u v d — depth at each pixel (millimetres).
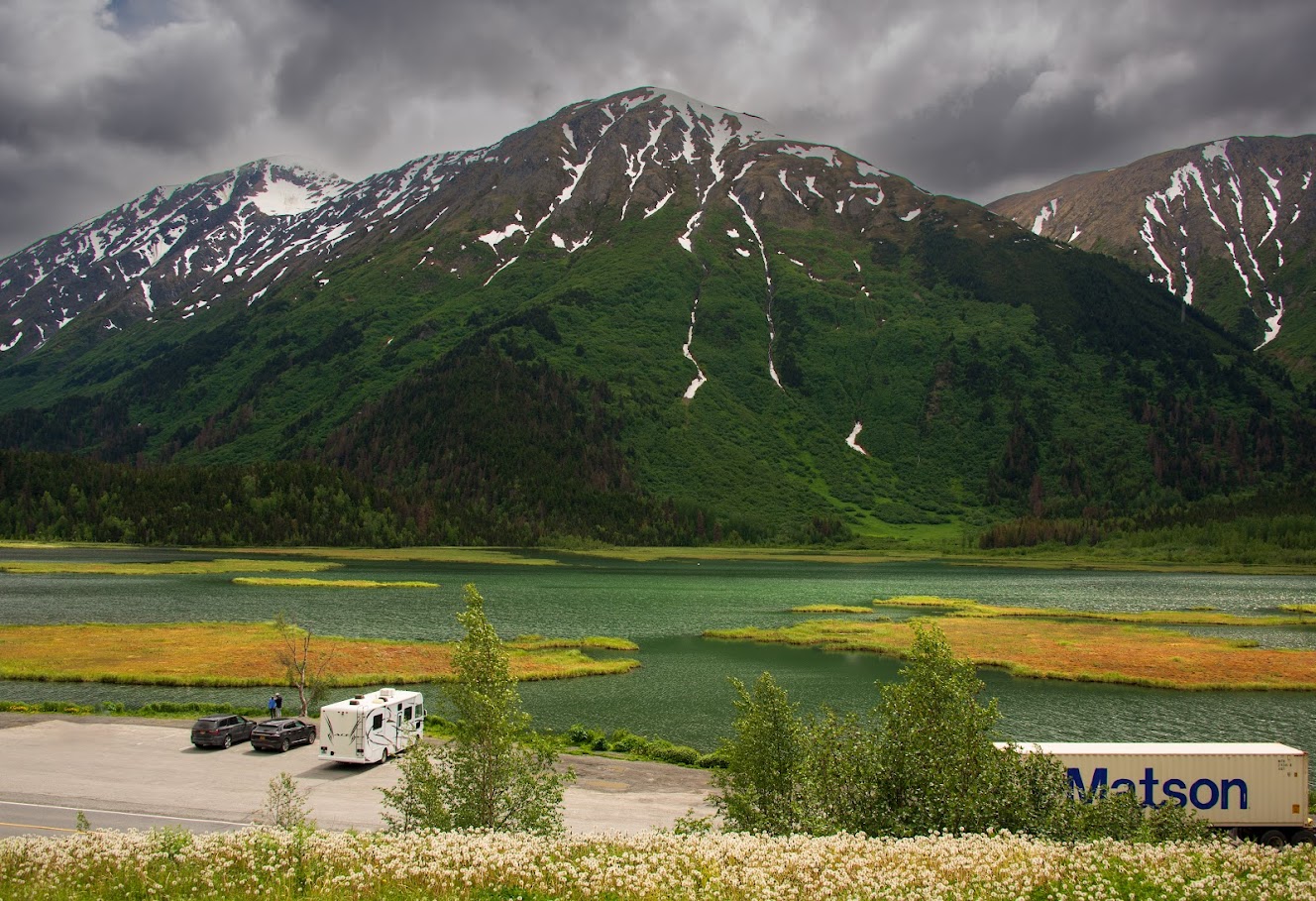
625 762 54312
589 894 21906
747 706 35438
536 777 32812
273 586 166750
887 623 129625
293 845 25312
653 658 100375
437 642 104375
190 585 165625
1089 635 120562
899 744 31500
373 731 51281
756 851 25328
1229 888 22422
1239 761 40250
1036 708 77625
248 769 49844
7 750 52031
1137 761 40188
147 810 41125
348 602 145375
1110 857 24812
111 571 187250
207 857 24297
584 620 132375
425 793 31094
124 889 22062
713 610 148500
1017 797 30203
